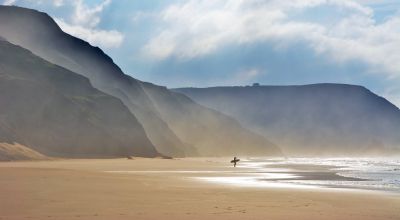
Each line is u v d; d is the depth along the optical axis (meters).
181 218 20.28
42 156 111.50
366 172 72.75
